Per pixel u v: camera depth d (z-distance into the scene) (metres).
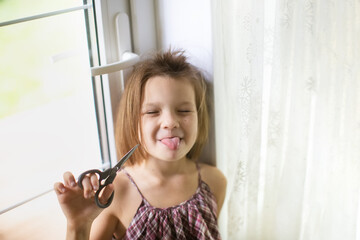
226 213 1.00
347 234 0.94
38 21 0.81
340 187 0.92
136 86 0.80
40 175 0.88
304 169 0.89
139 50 0.89
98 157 0.94
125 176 0.84
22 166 0.86
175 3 0.87
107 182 0.70
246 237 0.94
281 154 0.88
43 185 0.89
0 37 0.77
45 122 0.87
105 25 0.82
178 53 0.89
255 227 0.93
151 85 0.79
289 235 0.93
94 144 0.93
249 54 0.79
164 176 0.85
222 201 0.94
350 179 0.91
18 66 0.81
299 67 0.82
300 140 0.86
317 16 0.80
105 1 0.81
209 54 0.86
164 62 0.82
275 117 0.84
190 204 0.84
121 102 0.83
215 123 0.91
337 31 0.82
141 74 0.80
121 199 0.83
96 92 0.88
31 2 0.79
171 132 0.78
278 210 0.92
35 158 0.87
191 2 0.85
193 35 0.87
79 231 0.71
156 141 0.79
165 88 0.78
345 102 0.87
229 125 0.88
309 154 0.91
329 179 0.92
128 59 0.80
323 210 0.94
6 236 0.87
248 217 0.91
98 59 0.85
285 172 0.89
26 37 0.80
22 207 0.87
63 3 0.83
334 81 0.85
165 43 0.92
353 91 0.86
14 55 0.80
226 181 0.94
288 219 0.91
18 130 0.84
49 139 0.88
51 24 0.83
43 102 0.86
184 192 0.85
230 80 0.84
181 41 0.90
